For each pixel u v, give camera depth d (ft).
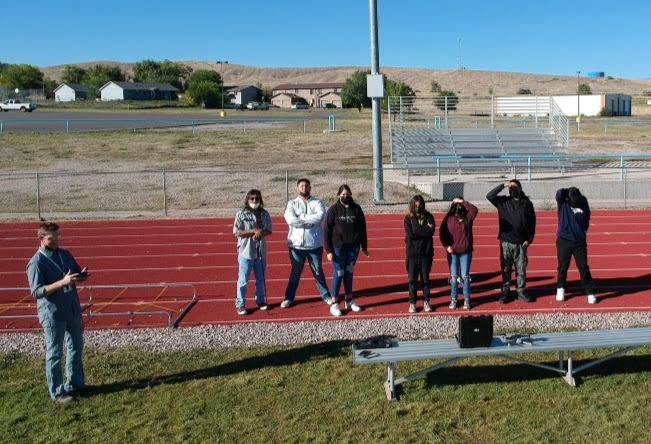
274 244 52.85
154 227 61.41
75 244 54.34
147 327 32.32
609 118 228.43
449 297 37.19
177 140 137.49
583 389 24.23
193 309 35.86
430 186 77.10
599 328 30.71
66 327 24.34
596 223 59.00
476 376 25.61
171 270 45.21
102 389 25.17
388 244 52.16
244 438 21.30
